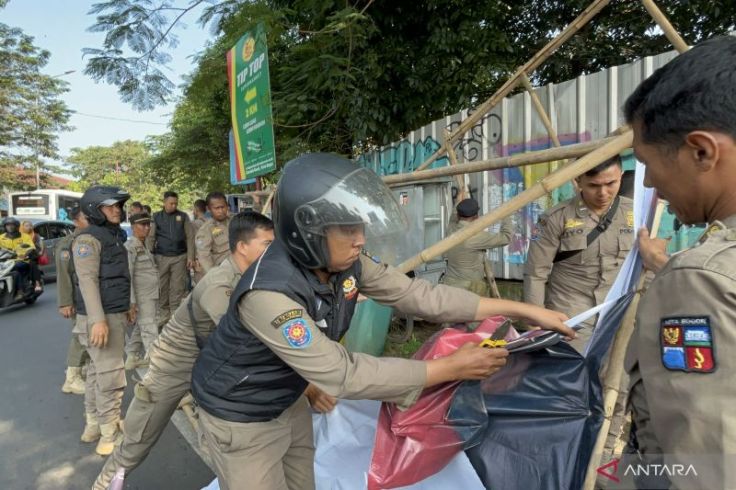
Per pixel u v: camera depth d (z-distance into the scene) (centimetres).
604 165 222
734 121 73
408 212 458
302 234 132
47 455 322
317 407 200
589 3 665
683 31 656
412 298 171
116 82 429
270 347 137
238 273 211
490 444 155
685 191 83
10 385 450
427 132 547
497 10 671
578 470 145
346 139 726
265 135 466
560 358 158
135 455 224
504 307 170
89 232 316
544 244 253
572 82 396
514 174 448
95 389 331
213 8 425
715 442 66
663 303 77
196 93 569
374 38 662
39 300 927
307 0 526
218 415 158
